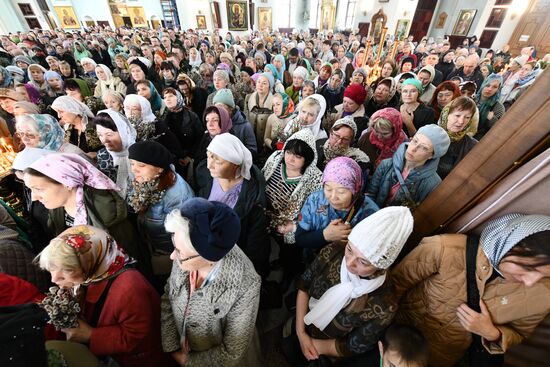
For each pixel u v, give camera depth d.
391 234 0.88
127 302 0.94
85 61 4.82
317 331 1.19
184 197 1.57
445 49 8.18
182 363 1.08
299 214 1.66
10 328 0.55
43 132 1.63
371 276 0.97
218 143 1.36
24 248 1.17
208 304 0.92
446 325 1.04
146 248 1.70
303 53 8.28
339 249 1.17
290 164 1.57
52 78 3.59
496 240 0.83
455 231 1.12
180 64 6.06
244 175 1.49
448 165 1.99
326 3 16.50
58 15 16.11
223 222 0.79
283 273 2.05
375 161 2.23
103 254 0.92
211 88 4.59
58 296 0.85
